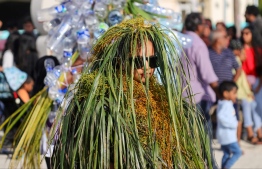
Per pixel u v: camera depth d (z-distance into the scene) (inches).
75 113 139.6
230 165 343.0
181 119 140.8
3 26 833.5
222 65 405.4
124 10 238.1
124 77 140.4
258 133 439.8
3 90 373.4
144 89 138.5
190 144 142.9
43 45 358.0
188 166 142.2
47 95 227.9
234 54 421.4
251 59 435.2
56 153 142.9
